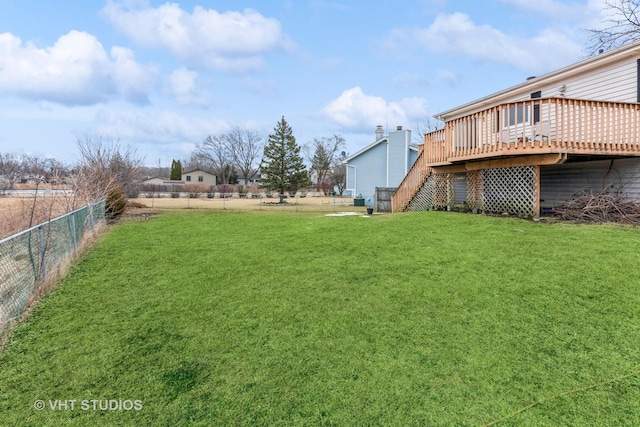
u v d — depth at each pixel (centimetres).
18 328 322
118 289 422
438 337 290
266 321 328
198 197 3612
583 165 878
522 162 767
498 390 226
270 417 208
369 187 2606
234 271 477
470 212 928
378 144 2556
